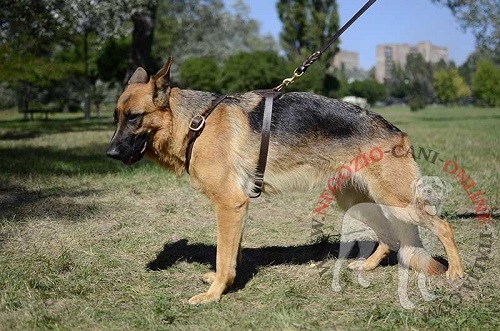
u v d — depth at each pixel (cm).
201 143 412
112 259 495
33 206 682
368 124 428
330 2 4247
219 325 365
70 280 445
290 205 711
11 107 4869
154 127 418
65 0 1727
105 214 656
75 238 559
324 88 4122
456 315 371
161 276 461
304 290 426
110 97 5188
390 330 356
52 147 1388
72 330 357
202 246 545
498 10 2584
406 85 7312
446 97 6644
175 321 372
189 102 424
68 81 4375
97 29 2114
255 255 521
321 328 358
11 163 1029
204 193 418
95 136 1767
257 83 3181
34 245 534
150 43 2317
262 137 420
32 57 2828
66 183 838
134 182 847
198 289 437
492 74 5544
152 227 606
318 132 425
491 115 3550
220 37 4812
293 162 427
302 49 4288
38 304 395
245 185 423
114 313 383
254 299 413
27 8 1634
